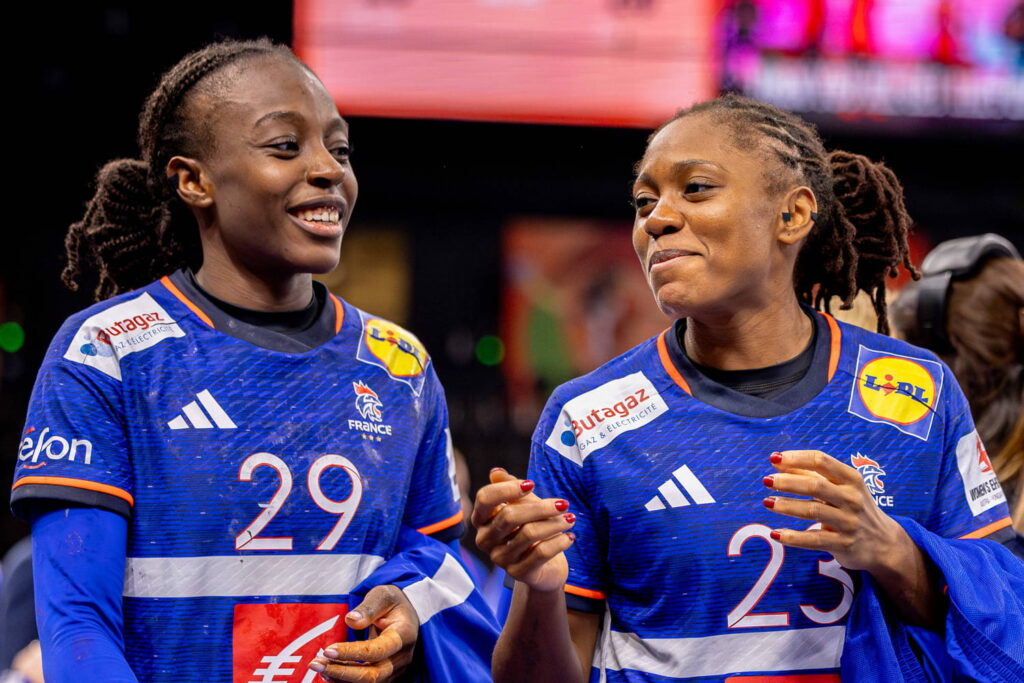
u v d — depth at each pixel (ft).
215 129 11.92
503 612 12.14
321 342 12.28
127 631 11.12
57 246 56.29
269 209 11.74
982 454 11.77
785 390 11.57
